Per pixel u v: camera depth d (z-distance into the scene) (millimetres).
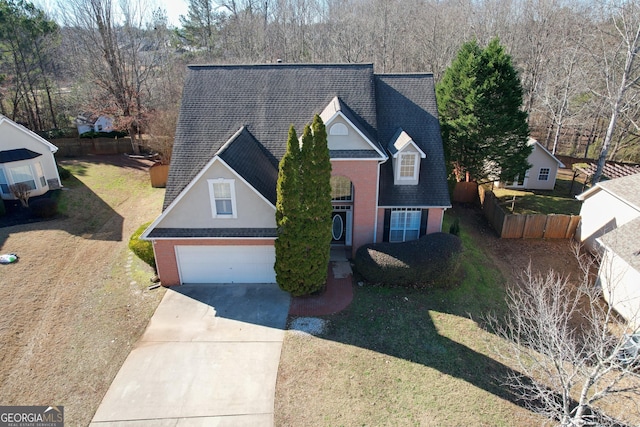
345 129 17969
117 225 23984
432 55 49781
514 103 26125
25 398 12281
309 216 15680
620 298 16469
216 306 16781
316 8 63562
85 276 18531
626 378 13500
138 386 12859
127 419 11750
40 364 13547
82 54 47156
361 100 20609
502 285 18906
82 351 14172
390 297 17516
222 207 17156
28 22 40188
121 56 41156
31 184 26766
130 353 14180
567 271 20281
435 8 56781
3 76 39688
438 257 17781
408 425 11664
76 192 28484
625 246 16547
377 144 18656
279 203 15695
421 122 21078
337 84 20969
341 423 11688
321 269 16766
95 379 13078
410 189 19719
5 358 13672
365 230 19922
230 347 14523
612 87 32312
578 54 37281
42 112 46781
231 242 17500
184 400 12383
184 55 57719
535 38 44531
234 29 58094
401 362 13969
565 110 37750
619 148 40469
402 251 18062
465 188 28594
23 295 16844
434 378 13344
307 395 12602
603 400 12781
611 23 35875
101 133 42938
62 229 22797
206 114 20156
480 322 16156
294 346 14602
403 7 60031
